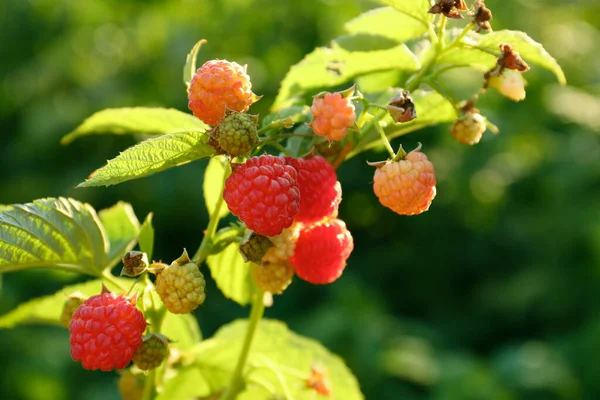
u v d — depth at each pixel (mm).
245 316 1303
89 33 1519
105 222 431
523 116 1447
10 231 387
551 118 1456
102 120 416
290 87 429
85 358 347
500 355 1148
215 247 369
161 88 1463
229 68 353
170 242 1372
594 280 1330
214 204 425
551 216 1413
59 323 448
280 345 453
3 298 1093
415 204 362
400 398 1104
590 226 1323
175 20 1502
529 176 1467
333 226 382
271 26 1484
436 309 1495
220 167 418
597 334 1179
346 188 1467
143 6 1555
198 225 1352
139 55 1508
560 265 1372
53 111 1393
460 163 1438
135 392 430
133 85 1457
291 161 369
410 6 393
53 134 1354
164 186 1308
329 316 1174
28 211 389
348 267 1473
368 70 426
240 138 344
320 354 454
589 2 1585
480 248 1496
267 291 393
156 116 410
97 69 1493
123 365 351
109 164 342
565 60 1515
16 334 1104
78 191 1316
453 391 1059
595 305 1321
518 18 1491
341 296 1201
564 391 1087
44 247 394
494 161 1466
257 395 437
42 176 1364
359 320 1167
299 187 369
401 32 414
